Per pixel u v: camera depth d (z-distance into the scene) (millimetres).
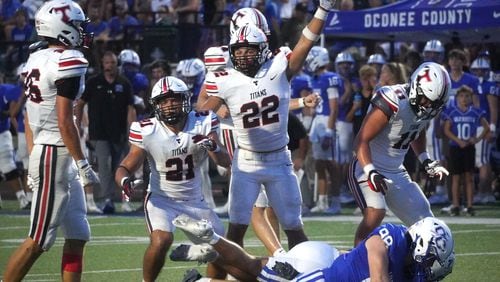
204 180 44969
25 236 38031
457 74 45531
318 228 39688
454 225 39875
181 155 24812
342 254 21797
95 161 50156
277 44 50750
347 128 47562
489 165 47562
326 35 51531
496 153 48469
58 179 24422
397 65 38562
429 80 25656
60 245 36062
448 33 52875
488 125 45750
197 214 25172
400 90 26250
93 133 45469
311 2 54469
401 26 49625
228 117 27828
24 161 50188
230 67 27797
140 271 29984
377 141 26875
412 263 21016
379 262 20703
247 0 57062
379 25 50062
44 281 28500
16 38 61812
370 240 21078
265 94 26266
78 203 24859
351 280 21172
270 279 22594
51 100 24375
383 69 38656
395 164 27078
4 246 35375
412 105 26109
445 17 48594
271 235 27484
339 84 46375
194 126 25094
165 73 46812
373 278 20609
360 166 26891
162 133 24797
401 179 27141
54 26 24797
